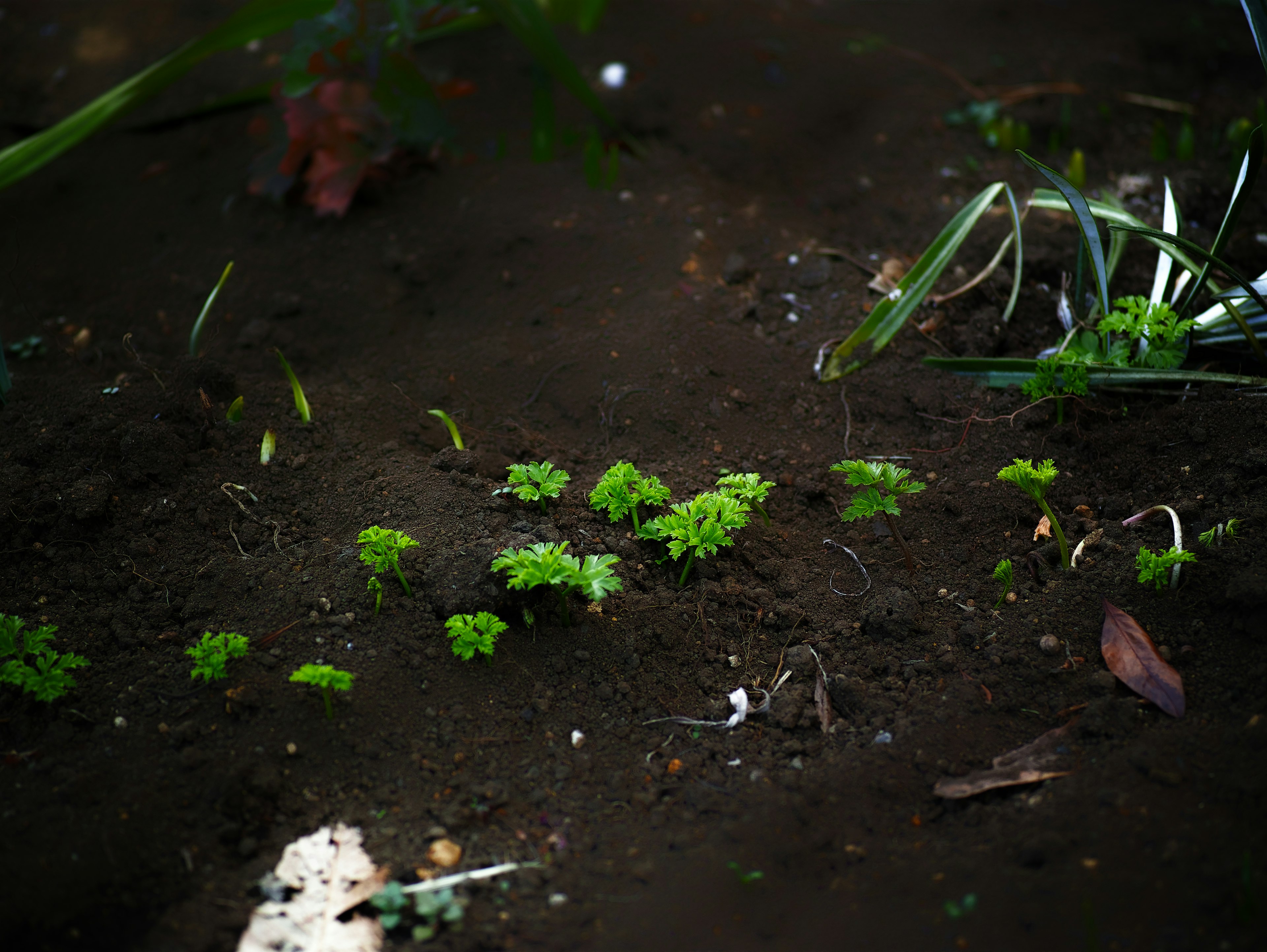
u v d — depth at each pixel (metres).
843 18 1.40
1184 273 0.96
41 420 0.93
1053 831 0.77
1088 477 0.92
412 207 1.09
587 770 0.82
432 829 0.79
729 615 0.88
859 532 0.91
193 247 1.08
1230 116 1.16
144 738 0.82
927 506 0.92
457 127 1.15
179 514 0.90
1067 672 0.83
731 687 0.85
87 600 0.87
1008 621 0.86
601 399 0.98
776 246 1.06
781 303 1.03
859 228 1.08
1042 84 1.21
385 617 0.86
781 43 1.31
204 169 1.14
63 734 0.82
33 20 1.38
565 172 1.11
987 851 0.77
